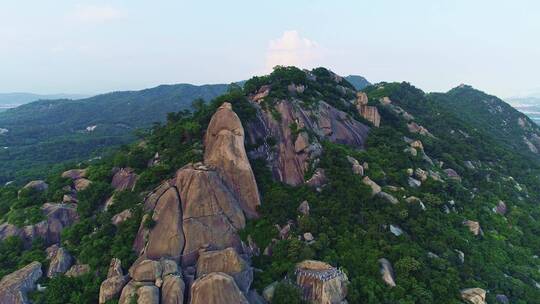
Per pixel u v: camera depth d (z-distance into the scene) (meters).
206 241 50.88
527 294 56.97
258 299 45.41
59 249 55.28
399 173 72.56
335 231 56.69
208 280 41.97
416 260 52.66
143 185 60.56
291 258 51.34
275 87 79.12
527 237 73.88
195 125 66.44
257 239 54.03
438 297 49.78
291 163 66.88
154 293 42.62
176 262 48.47
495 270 59.44
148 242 50.97
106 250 53.19
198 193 53.56
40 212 62.44
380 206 63.28
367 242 55.09
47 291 49.03
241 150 59.78
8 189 75.38
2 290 48.44
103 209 62.97
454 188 76.50
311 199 61.00
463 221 69.12
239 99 70.06
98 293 47.31
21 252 57.28
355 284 48.91
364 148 81.38
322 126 77.00
